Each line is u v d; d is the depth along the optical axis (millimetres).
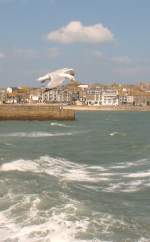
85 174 24062
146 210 15773
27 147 39594
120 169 25922
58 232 11961
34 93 194375
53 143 45094
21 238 11570
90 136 55719
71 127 78062
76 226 12508
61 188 18391
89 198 16891
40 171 23281
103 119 130625
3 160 26359
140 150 36781
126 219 13773
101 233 12094
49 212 13906
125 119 135125
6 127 72562
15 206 14672
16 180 19219
